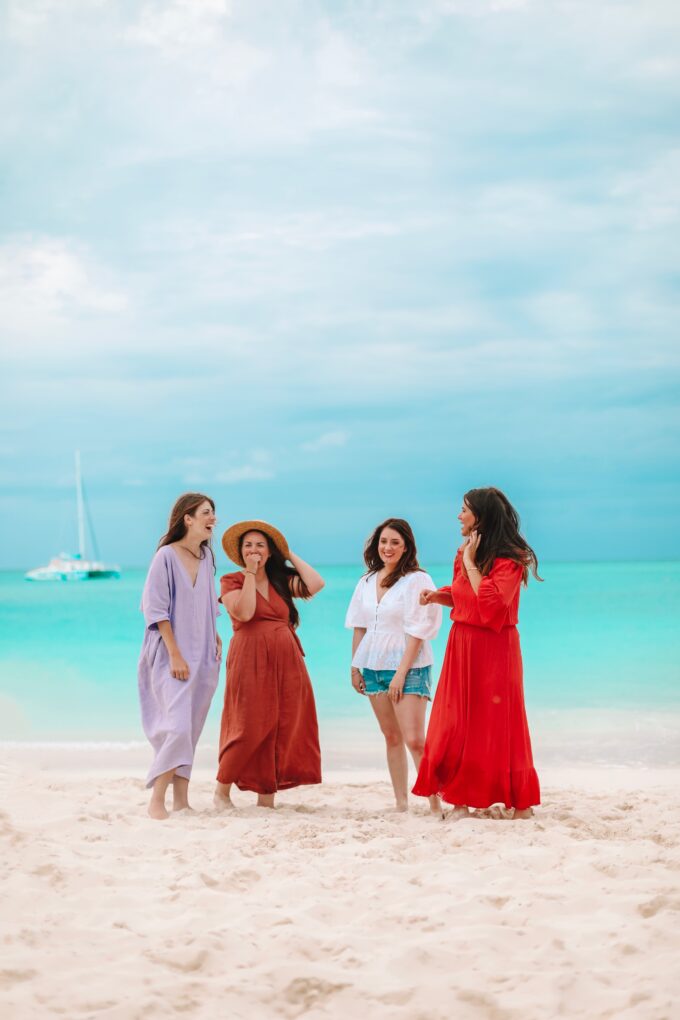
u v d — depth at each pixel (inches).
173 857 190.7
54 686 601.6
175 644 243.8
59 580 3203.7
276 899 164.2
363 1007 123.9
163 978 131.3
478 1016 121.6
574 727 414.0
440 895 164.9
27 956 137.3
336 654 746.8
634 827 216.5
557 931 146.5
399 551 251.0
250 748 247.4
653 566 3612.2
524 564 231.9
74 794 266.1
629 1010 119.2
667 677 573.0
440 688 237.3
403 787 252.7
